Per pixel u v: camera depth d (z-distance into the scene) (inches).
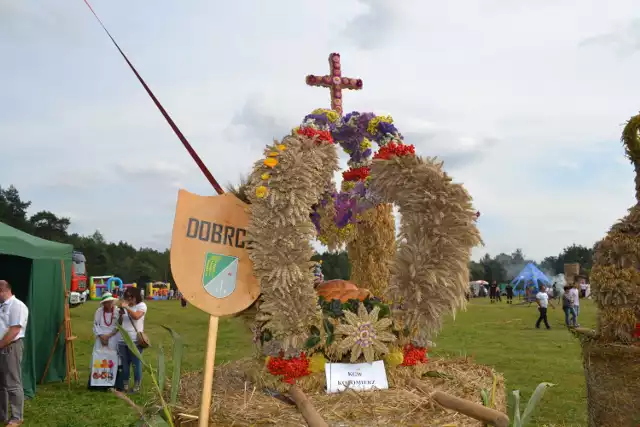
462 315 794.8
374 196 115.6
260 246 94.2
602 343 141.7
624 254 141.3
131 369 295.4
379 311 100.7
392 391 92.0
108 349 292.7
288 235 94.4
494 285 1309.1
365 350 95.7
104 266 2790.4
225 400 88.5
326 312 98.3
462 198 105.0
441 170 107.2
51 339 317.4
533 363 341.7
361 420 79.5
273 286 92.1
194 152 94.0
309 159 96.5
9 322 222.1
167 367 300.4
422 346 105.5
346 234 124.6
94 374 291.1
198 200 95.0
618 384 137.3
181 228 92.3
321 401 86.6
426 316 104.2
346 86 135.7
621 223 147.3
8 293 224.2
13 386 220.8
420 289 103.6
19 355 223.8
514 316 767.1
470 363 115.4
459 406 81.4
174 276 89.7
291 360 93.1
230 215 96.7
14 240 270.7
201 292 90.7
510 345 432.8
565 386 269.3
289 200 94.2
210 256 93.0
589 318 720.3
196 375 112.5
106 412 241.6
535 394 88.0
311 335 94.5
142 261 2859.3
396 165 108.1
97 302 1235.9
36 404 258.2
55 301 321.4
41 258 285.6
